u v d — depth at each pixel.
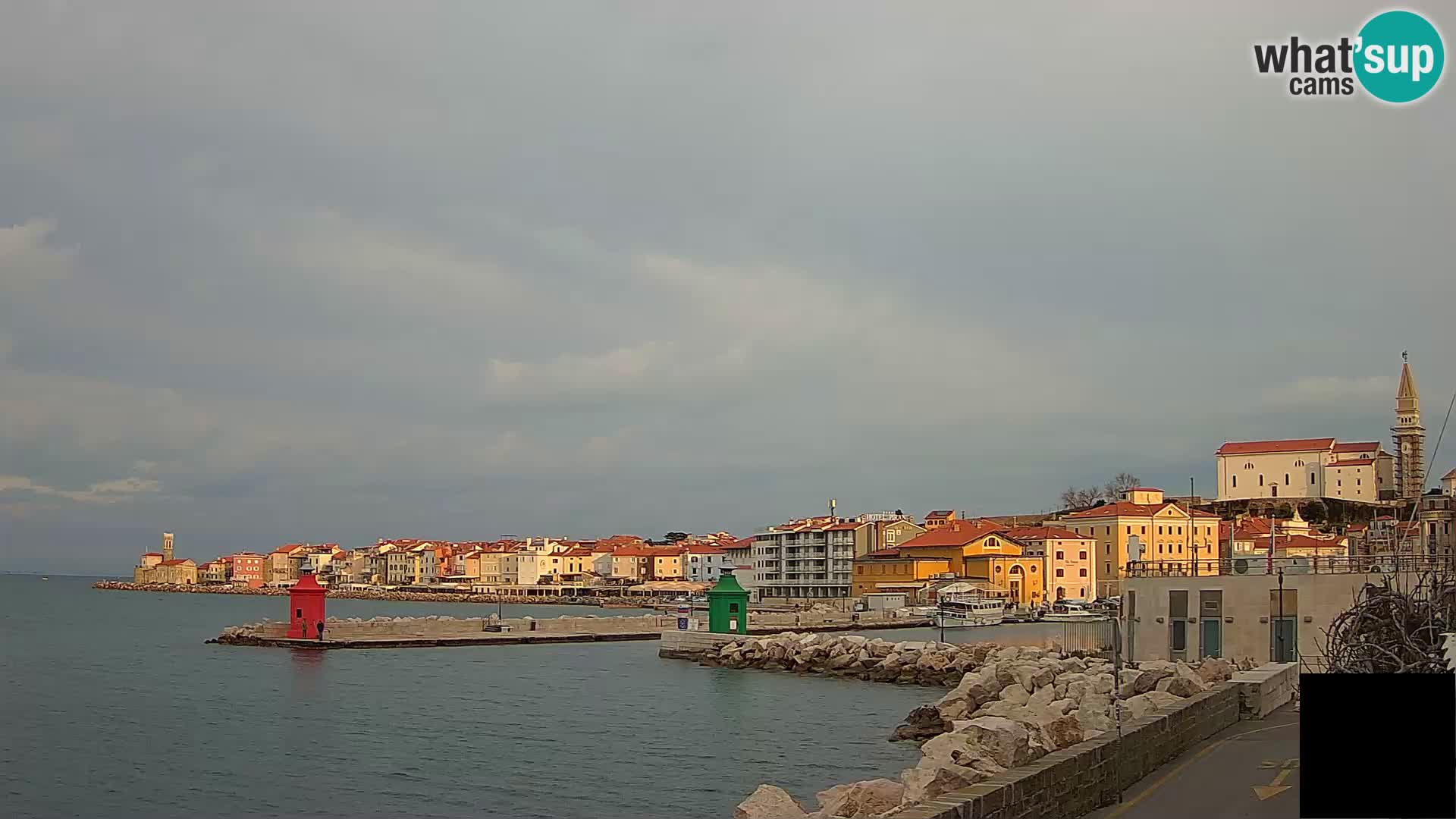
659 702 66.38
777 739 51.44
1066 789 19.69
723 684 77.31
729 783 40.97
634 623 132.25
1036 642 91.62
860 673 83.31
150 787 41.00
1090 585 174.88
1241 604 52.47
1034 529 186.38
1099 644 76.31
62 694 69.69
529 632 120.81
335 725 56.28
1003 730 24.33
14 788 41.03
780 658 89.19
